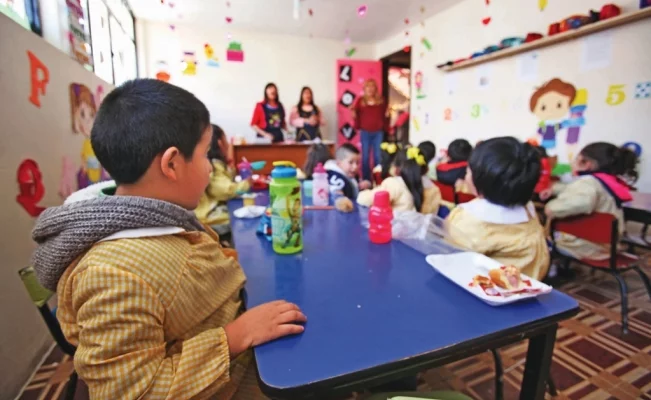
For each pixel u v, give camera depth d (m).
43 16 1.96
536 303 0.66
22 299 1.35
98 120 0.57
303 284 0.73
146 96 0.56
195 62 4.86
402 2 3.89
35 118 1.54
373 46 5.71
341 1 3.84
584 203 1.84
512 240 1.00
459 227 1.06
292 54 5.29
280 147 4.12
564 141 2.93
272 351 0.51
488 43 3.62
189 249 0.59
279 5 4.00
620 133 2.56
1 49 1.30
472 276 0.76
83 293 0.47
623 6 2.51
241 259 0.87
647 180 2.44
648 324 1.73
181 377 0.47
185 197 0.63
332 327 0.58
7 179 1.30
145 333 0.47
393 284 0.73
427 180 1.83
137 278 0.48
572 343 1.58
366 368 0.48
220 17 4.44
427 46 4.47
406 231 1.07
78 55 2.35
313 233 1.09
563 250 1.92
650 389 1.30
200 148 0.63
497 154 0.99
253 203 1.52
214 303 0.61
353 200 1.71
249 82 5.14
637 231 2.57
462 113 3.99
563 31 2.75
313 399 0.47
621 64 2.52
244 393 0.69
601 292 2.08
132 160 0.56
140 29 4.52
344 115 5.45
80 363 0.45
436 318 0.60
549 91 3.01
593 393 1.28
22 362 1.32
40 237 0.54
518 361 1.47
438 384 1.34
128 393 0.45
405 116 5.24
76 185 1.98
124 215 0.52
